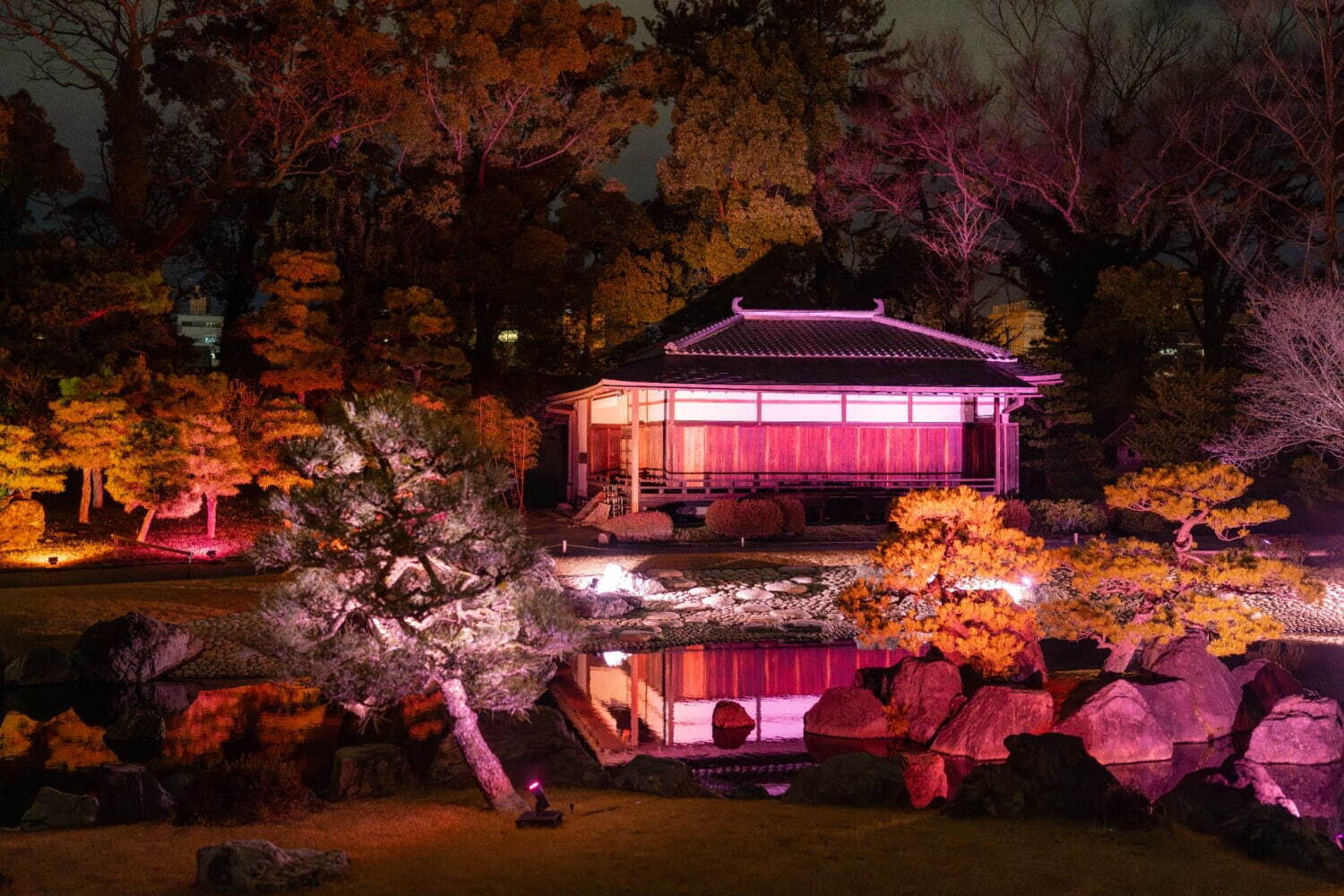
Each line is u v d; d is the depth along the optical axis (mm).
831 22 61719
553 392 54062
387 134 49188
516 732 15219
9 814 12773
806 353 41781
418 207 47438
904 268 62250
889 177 62438
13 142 37812
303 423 34406
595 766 13742
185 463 31891
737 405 40375
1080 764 11320
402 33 49094
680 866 8773
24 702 19328
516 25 51281
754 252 54125
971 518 19500
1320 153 42969
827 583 29969
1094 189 56562
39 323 34531
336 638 10523
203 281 53938
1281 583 19250
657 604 27828
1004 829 10195
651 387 38094
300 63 45656
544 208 53375
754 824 10453
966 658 19172
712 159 53594
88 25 41906
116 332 38000
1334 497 36562
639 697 19969
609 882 8344
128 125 42469
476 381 51562
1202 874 8672
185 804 10914
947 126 57969
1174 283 45375
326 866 8477
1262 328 38688
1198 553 31781
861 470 41250
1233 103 49500
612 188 53719
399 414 10758
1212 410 38875
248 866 8148
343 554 10562
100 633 20875
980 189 56312
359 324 45281
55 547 31062
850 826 10344
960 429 41938
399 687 10555
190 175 48344
